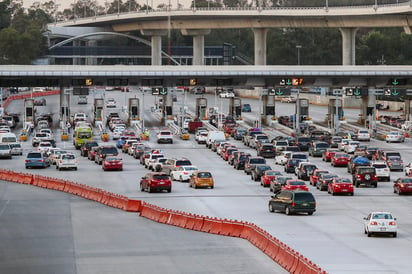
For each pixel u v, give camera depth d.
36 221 139.75
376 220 122.44
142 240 122.81
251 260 108.31
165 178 168.00
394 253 111.44
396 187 165.38
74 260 110.88
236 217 139.12
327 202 155.12
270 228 129.12
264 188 173.38
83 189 167.12
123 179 187.62
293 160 197.25
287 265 102.50
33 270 105.62
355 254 110.88
